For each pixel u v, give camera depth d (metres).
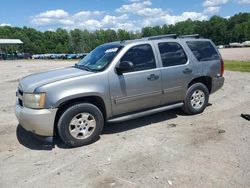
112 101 5.28
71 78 4.91
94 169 4.18
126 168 4.17
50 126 4.74
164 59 5.95
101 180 3.87
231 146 4.81
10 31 121.81
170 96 6.11
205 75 6.61
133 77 5.46
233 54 46.84
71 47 122.50
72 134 4.95
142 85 5.59
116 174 4.01
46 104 4.69
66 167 4.29
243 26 134.25
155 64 5.80
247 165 4.12
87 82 5.00
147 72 5.64
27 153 4.86
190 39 6.57
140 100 5.64
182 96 6.33
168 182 3.75
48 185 3.81
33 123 4.70
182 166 4.16
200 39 6.75
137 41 5.74
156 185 3.69
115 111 5.40
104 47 6.12
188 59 6.33
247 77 12.62
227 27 139.88
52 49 122.00
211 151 4.64
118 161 4.41
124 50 5.46
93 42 128.00
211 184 3.67
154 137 5.36
